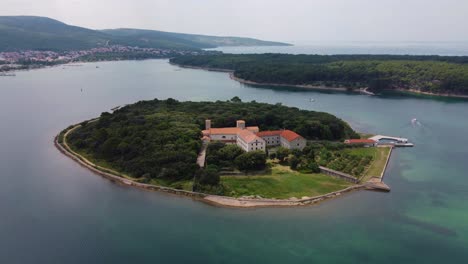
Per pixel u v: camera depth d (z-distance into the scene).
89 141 188.50
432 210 126.44
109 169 160.00
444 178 153.88
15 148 190.62
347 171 156.38
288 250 103.00
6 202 129.75
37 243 105.25
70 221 117.44
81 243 105.44
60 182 147.88
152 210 125.38
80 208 126.00
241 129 191.25
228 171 155.75
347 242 107.31
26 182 147.50
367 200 133.75
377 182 147.12
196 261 97.31
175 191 138.62
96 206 127.75
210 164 156.25
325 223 117.56
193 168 150.50
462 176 156.00
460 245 106.25
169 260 97.62
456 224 117.44
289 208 126.94
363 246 105.31
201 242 106.50
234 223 117.19
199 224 116.44
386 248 104.50
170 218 120.00
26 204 128.62
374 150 188.62
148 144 168.88
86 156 176.00
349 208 127.50
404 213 124.44
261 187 142.00
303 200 131.75
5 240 106.62
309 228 114.56
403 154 185.62
